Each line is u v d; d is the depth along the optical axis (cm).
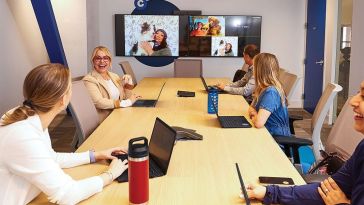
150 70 708
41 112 137
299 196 139
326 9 591
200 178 160
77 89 269
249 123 253
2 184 129
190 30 691
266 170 169
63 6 603
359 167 126
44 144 134
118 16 685
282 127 271
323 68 604
